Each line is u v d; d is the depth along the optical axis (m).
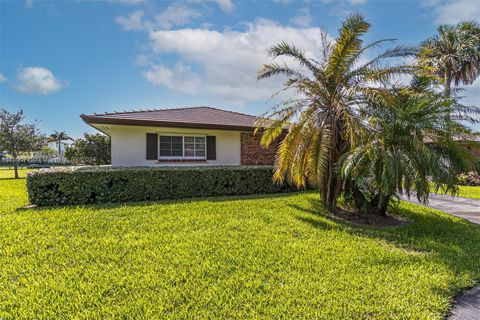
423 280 4.46
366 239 6.58
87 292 3.90
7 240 5.78
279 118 9.80
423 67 8.68
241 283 4.23
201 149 13.84
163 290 3.98
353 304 3.72
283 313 3.50
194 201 10.02
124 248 5.52
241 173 12.11
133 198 10.20
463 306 3.86
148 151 12.70
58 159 44.75
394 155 7.24
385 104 7.91
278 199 10.72
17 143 22.09
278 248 5.70
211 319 3.34
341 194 9.77
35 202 9.13
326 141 8.55
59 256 5.11
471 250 6.09
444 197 13.99
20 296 3.80
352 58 8.62
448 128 7.62
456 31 22.45
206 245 5.76
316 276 4.51
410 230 7.59
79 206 8.96
